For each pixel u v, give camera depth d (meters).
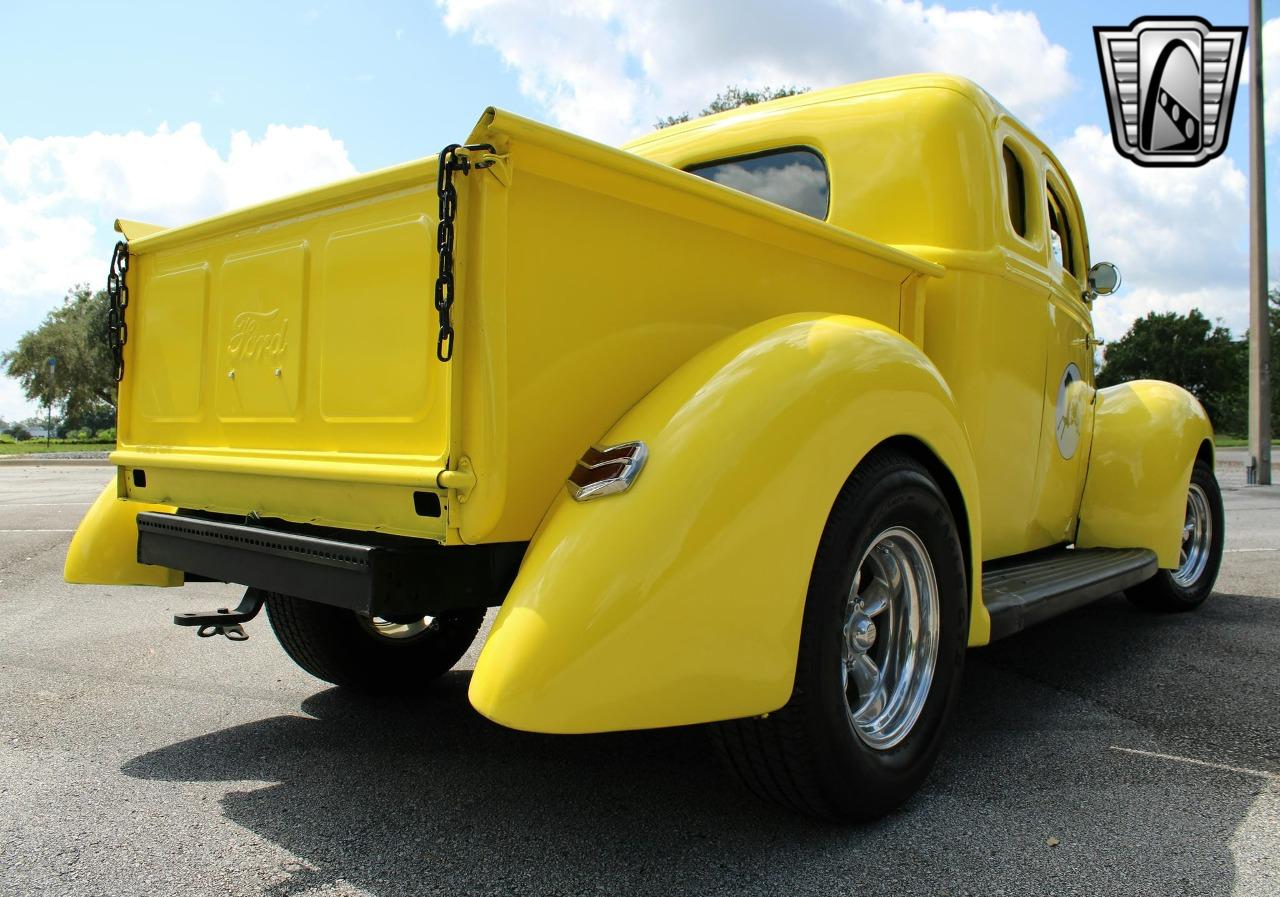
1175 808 2.41
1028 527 3.80
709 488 1.93
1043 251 3.84
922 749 2.41
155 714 3.26
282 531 2.35
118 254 2.95
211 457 2.56
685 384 2.09
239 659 4.03
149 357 2.90
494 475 1.87
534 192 1.94
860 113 3.47
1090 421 4.49
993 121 3.48
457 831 2.29
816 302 2.62
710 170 3.87
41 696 3.46
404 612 2.04
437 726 3.15
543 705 1.77
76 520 9.45
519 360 1.93
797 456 2.06
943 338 3.17
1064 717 3.19
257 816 2.38
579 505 1.94
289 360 2.38
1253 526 9.09
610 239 2.09
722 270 2.35
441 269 1.85
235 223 2.52
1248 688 3.54
